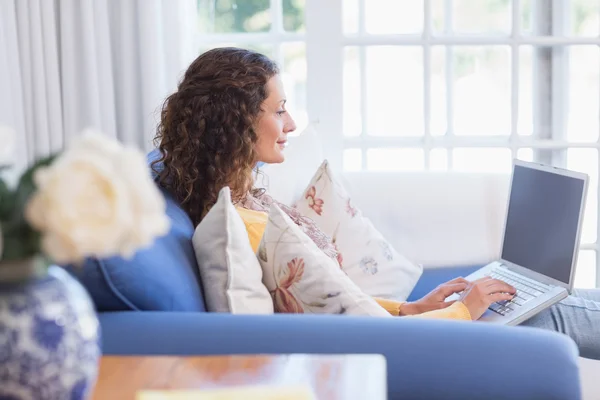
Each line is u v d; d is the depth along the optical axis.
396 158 3.63
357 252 2.82
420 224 3.19
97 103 3.24
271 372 1.32
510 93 3.58
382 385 1.26
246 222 2.14
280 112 2.51
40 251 1.04
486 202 3.21
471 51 3.58
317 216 2.85
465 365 1.54
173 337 1.57
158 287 1.67
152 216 1.03
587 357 2.53
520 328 1.64
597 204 3.64
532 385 1.53
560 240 2.47
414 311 2.37
